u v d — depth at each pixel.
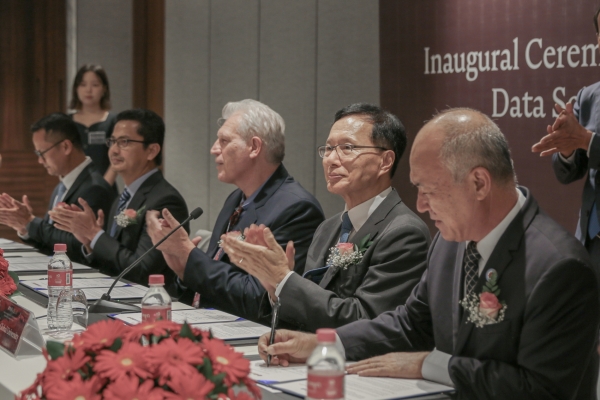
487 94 3.89
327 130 5.27
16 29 7.53
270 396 1.67
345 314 2.26
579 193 3.52
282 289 2.32
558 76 3.58
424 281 2.07
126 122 3.98
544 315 1.67
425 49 4.19
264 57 5.84
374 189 2.52
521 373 1.69
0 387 1.77
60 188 4.84
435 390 1.75
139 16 7.58
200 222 6.69
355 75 5.04
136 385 1.15
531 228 1.76
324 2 5.27
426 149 1.74
